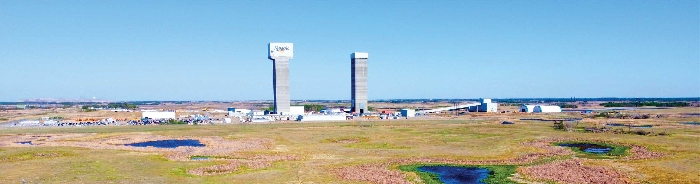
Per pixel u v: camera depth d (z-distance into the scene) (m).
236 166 71.56
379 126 152.25
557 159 78.06
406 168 70.69
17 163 73.31
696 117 183.38
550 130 129.12
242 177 62.94
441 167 71.56
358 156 82.62
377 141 106.00
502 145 96.00
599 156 80.81
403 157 80.94
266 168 70.06
